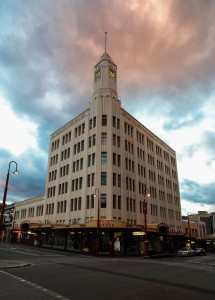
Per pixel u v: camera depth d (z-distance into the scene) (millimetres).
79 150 47750
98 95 47031
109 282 12219
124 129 48000
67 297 9047
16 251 36969
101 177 41375
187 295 9672
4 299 8625
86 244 39781
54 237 48438
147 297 9180
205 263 28578
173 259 34969
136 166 48719
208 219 93312
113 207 40156
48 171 56312
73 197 45469
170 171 65125
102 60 51188
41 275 14406
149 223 48188
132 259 30891
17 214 70375
